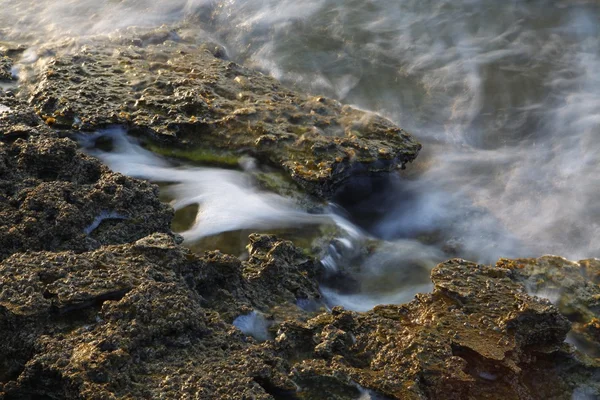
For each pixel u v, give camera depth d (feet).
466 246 21.09
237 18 28.86
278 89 23.44
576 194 22.49
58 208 18.07
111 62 23.93
